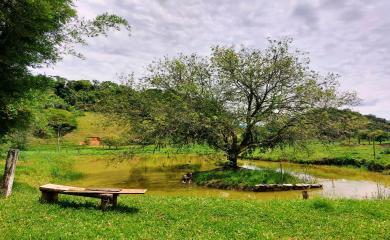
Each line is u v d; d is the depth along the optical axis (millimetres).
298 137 36094
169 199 19266
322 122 36031
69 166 46438
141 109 39125
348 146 65375
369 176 39000
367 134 84562
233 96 37719
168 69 38906
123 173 41844
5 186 16734
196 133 36375
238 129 37312
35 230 11586
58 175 36344
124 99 39469
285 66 36031
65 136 108938
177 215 15227
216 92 37812
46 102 25109
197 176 35500
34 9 18703
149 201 18156
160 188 31484
